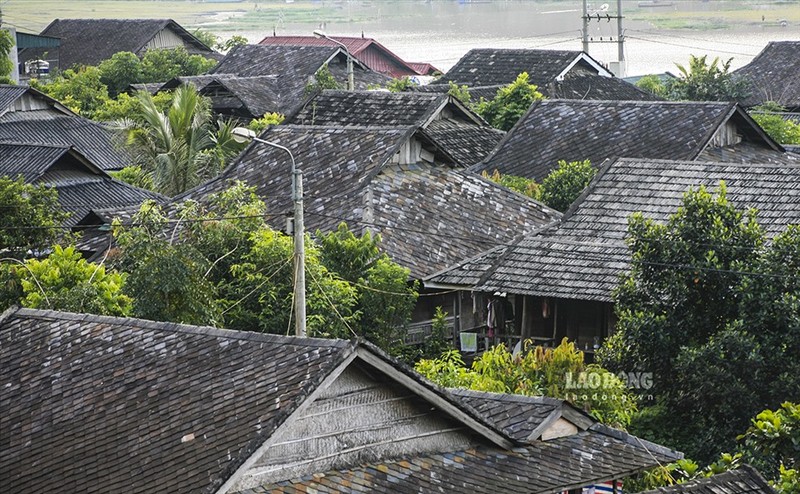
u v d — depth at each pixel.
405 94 108.06
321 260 74.56
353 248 74.75
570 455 44.75
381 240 80.56
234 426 39.56
